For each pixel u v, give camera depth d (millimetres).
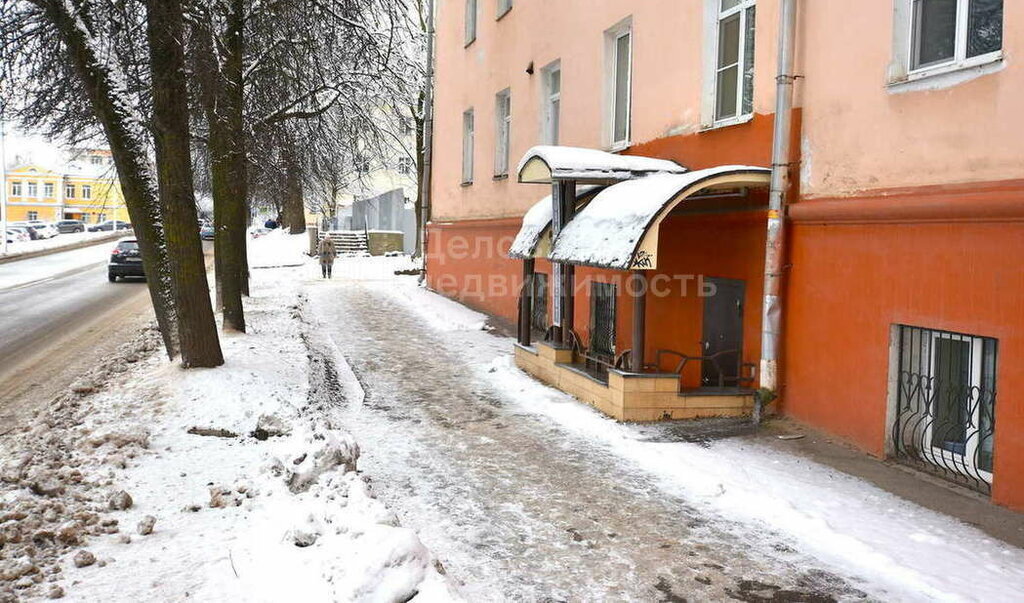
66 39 8773
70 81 9820
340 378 10859
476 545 5125
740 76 9125
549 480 6527
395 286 23656
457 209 20750
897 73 6645
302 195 17516
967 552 4906
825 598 4410
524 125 16047
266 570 4051
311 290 22062
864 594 4457
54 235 61625
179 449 6719
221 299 13328
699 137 9750
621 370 8508
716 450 7211
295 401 8375
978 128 5785
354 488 5184
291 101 13352
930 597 4387
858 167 7039
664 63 10562
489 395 10000
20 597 3814
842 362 7199
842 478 6344
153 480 5848
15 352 12859
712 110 9664
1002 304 5516
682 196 7855
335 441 5898
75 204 94188
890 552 4918
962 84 5926
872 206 6660
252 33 11992
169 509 5219
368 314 17422
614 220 8695
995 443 5598
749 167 8023
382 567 3742
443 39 22156
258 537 4496
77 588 3955
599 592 4465
